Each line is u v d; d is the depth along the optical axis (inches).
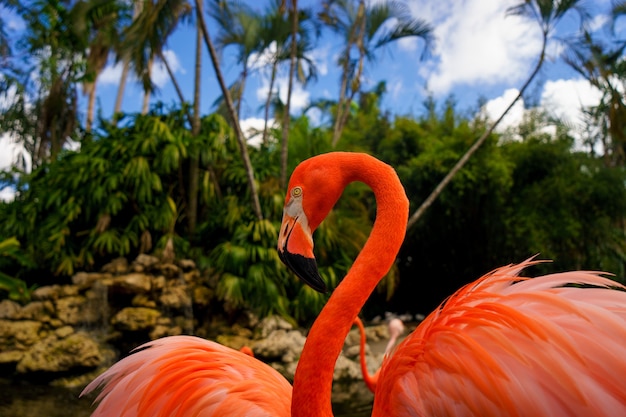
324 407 50.3
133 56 325.7
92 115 529.3
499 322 46.6
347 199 353.7
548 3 292.8
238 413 57.0
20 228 319.6
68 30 417.4
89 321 242.2
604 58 334.6
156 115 339.0
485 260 500.4
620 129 332.2
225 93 276.2
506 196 476.7
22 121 427.2
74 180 301.9
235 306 272.8
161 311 256.2
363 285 52.0
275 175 341.1
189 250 311.0
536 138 493.0
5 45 401.1
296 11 324.8
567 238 462.6
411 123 559.8
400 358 51.8
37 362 207.0
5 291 258.2
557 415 40.6
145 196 311.0
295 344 261.9
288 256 54.7
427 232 504.7
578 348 42.3
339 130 428.8
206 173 331.6
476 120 479.8
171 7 302.0
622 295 46.4
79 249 307.7
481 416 43.0
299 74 421.7
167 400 59.7
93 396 184.5
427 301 557.3
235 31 348.5
